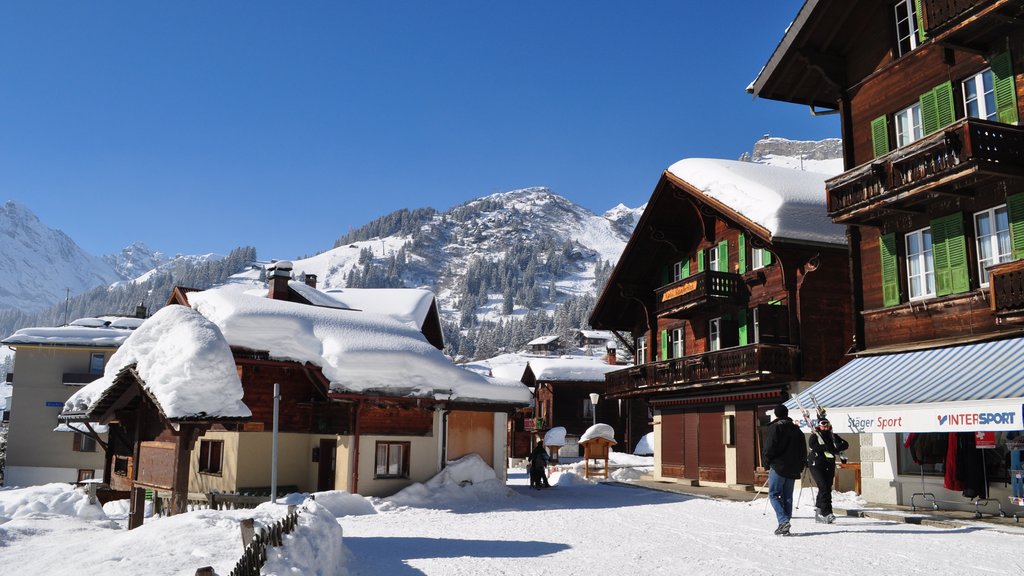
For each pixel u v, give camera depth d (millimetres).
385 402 22172
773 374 24672
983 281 17484
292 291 31609
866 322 20484
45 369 50875
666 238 31734
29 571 8414
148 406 15930
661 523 15805
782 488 13141
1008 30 16891
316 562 8352
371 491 22250
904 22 20094
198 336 14375
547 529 14750
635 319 36312
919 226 19141
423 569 9781
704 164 29203
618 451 59094
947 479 16359
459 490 22516
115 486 21500
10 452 49875
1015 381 13797
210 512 11594
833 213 20219
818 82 22875
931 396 14805
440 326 38438
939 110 18469
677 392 31344
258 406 22812
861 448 19359
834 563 10148
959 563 10102
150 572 7867
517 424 61875
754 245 26938
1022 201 16422
